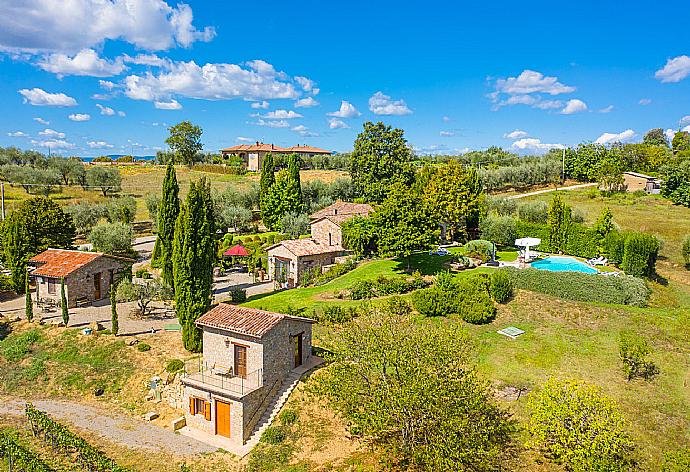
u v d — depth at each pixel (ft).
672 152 459.73
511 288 140.15
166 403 110.11
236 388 99.35
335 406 87.20
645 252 160.35
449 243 217.56
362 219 198.39
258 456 91.35
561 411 80.53
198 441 97.71
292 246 184.85
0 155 357.61
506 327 126.82
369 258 191.72
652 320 125.49
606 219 189.78
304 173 433.07
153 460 90.89
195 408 102.63
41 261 158.61
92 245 207.62
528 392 100.89
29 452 86.89
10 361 122.83
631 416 93.25
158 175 444.55
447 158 495.00
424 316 131.85
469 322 128.77
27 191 304.91
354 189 330.34
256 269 197.88
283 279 179.01
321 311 130.72
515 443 87.97
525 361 111.14
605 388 101.55
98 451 92.89
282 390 104.99
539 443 84.94
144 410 108.47
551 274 145.48
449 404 77.71
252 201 317.63
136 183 400.26
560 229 199.62
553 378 88.69
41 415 96.94
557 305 135.44
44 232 184.65
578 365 109.81
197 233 120.78
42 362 122.21
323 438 94.63
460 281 140.67
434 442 76.69
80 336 129.49
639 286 141.49
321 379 92.63
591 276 143.95
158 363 118.83
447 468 75.66
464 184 210.79
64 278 144.05
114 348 124.47
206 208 132.36
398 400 76.38
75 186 341.41
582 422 80.28
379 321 97.30
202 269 121.60
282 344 106.11
